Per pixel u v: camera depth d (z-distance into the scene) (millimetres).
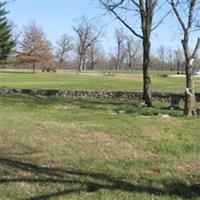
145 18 27453
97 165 10680
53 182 9195
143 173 9961
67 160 11211
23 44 111188
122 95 31953
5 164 10695
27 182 9195
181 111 22734
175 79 64250
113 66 137125
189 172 10148
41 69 111688
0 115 19156
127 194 8414
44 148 12562
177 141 13672
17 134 14391
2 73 85188
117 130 15125
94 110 22125
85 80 59094
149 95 26844
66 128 15398
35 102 26266
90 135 14328
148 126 15891
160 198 8195
